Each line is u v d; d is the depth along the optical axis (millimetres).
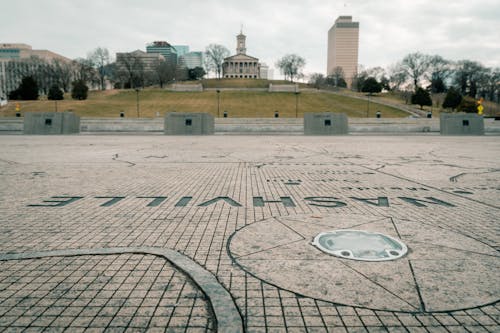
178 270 3363
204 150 15750
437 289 2934
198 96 90250
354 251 3773
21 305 2736
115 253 3770
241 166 10633
